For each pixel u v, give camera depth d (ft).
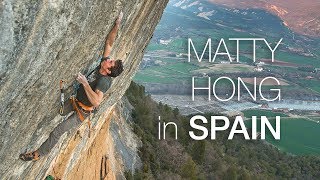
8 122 15.46
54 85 16.76
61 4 13.74
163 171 143.54
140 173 117.50
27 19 12.85
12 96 14.64
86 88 17.70
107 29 19.11
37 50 14.12
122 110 147.64
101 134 64.85
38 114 17.15
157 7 30.37
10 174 18.79
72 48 16.30
